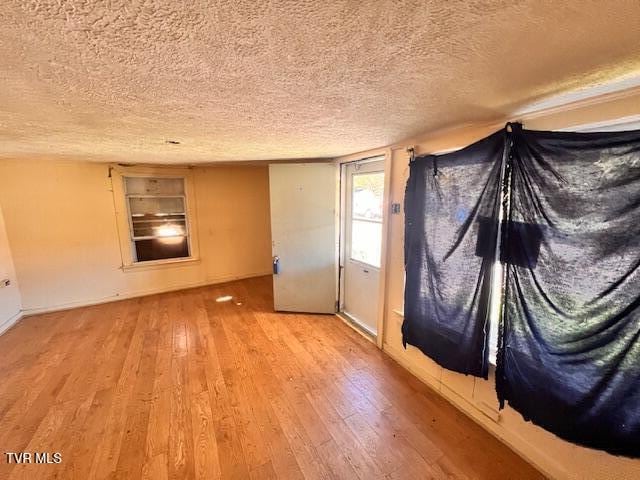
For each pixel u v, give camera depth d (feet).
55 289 12.67
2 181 11.32
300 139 7.38
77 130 6.10
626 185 3.90
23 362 8.92
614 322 4.11
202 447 5.90
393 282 8.87
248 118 5.20
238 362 8.95
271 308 13.24
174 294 15.01
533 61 3.00
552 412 4.87
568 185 4.47
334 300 12.40
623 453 4.18
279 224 12.23
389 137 7.17
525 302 5.16
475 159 5.90
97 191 13.10
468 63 3.01
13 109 4.50
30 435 6.17
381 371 8.47
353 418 6.68
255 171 17.17
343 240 12.18
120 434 6.22
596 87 3.85
